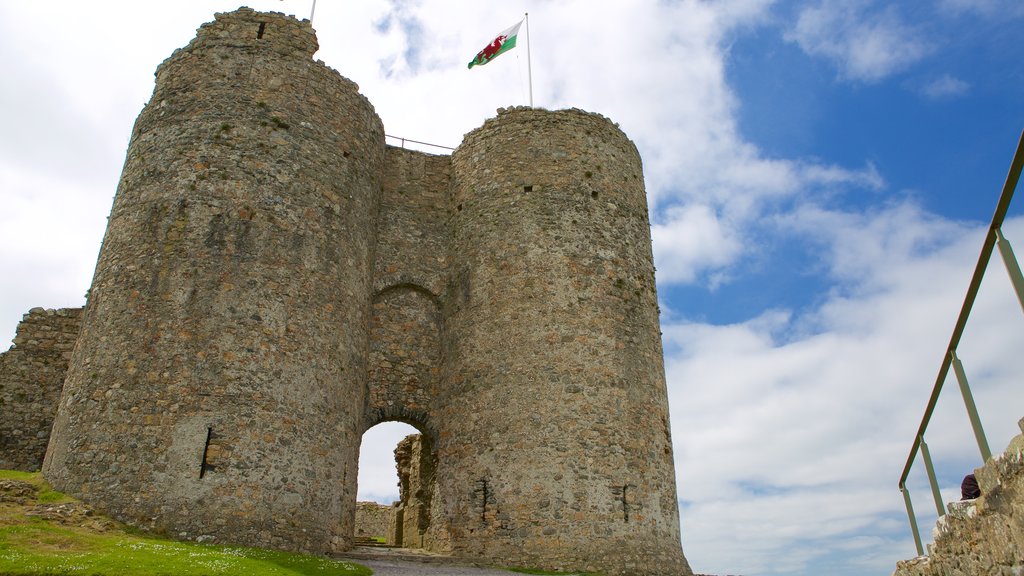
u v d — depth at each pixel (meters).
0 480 14.81
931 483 9.87
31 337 21.09
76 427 15.53
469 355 20.67
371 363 21.16
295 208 18.47
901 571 11.46
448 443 20.14
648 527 18.50
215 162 18.03
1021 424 7.49
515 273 20.91
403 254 22.59
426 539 20.33
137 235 17.23
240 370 16.20
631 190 23.27
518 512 18.09
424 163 24.16
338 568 13.62
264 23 20.34
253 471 15.55
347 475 18.03
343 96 21.00
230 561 12.37
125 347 15.98
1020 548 7.57
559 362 19.59
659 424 20.28
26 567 10.54
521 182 22.16
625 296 21.19
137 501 14.60
